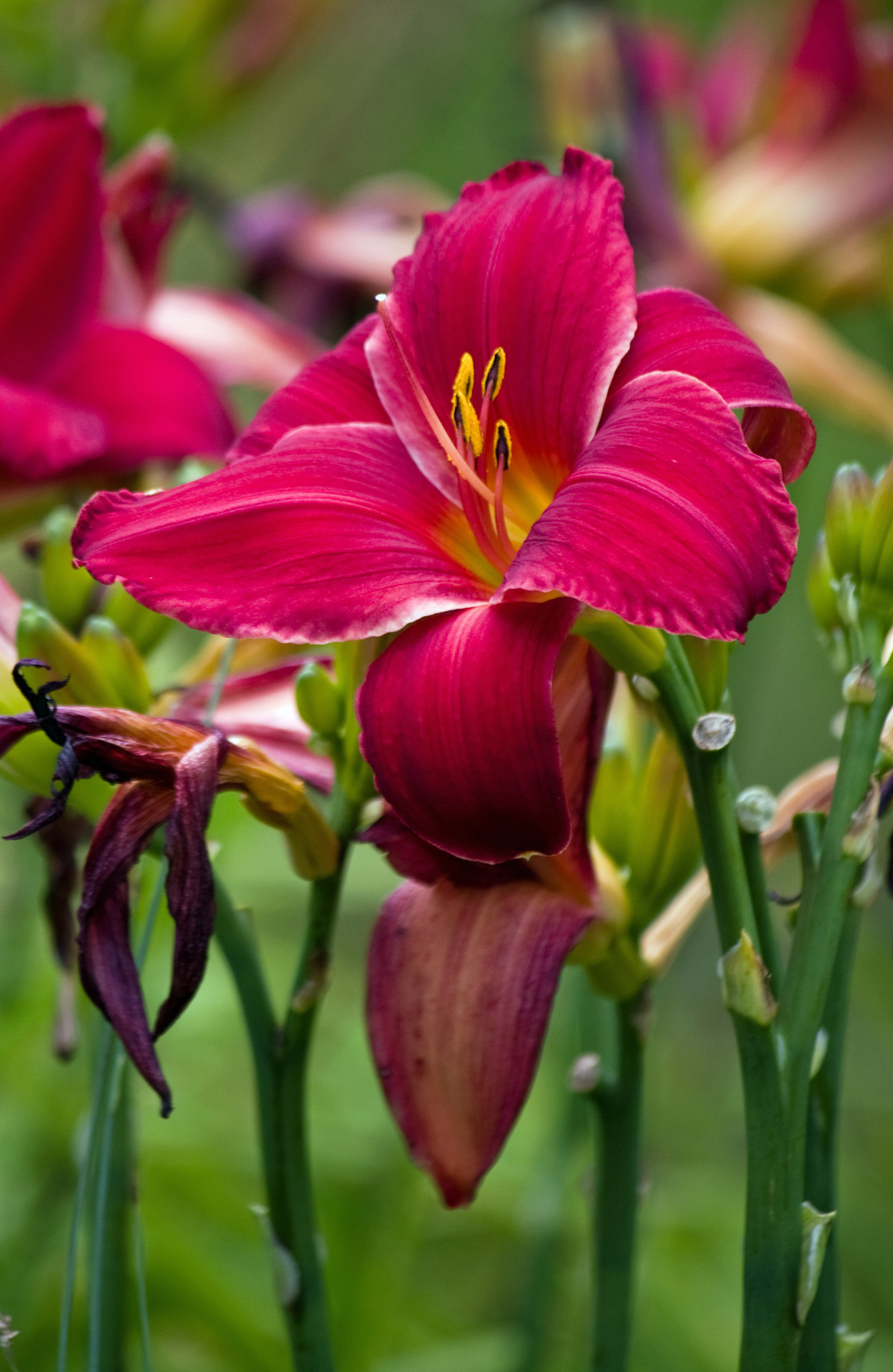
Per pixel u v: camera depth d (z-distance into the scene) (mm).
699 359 696
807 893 694
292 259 1122
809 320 1181
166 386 846
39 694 684
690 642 697
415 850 707
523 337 713
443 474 717
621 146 1149
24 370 845
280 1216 713
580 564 666
